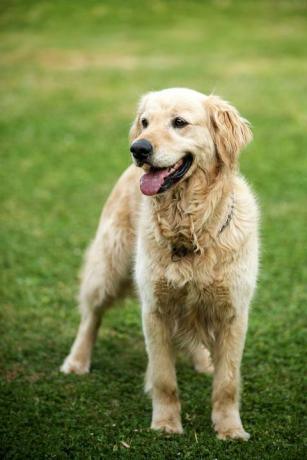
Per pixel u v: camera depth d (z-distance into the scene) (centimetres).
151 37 2728
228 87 1944
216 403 539
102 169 1372
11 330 733
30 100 1912
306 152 1414
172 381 544
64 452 492
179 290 531
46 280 874
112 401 588
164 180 524
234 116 555
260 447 498
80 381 627
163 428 532
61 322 760
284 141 1488
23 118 1739
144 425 542
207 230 527
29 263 927
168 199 536
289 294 809
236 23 2930
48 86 2061
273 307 774
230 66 2209
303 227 1035
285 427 532
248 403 578
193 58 2342
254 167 1327
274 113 1697
